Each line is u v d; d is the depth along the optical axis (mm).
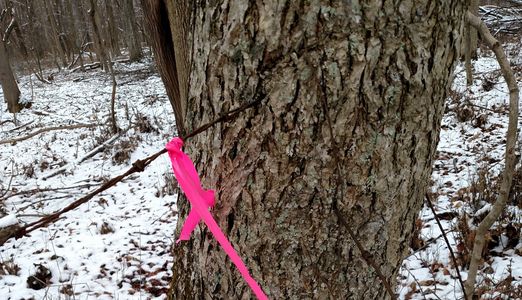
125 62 26078
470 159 5859
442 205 4551
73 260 4215
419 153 1188
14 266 3998
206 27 1106
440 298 3096
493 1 20875
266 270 1236
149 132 9297
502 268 3371
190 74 1242
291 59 1021
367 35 991
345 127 1071
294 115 1067
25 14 29094
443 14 1041
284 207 1159
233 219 1218
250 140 1125
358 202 1163
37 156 8586
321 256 1213
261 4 998
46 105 15672
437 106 1167
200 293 1384
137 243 4523
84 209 5613
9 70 14867
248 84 1078
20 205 5934
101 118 11836
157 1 1619
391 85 1046
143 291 3662
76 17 31688
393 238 1275
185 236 1165
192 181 1091
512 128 1648
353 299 1291
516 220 3822
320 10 974
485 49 13727
